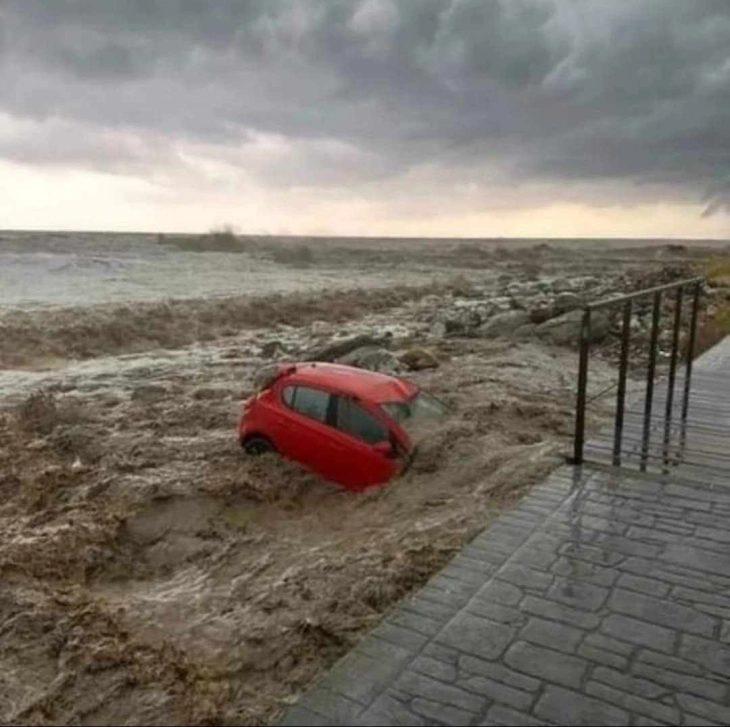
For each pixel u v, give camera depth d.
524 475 7.76
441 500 7.76
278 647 5.10
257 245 118.00
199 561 7.35
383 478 8.78
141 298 36.22
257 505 8.65
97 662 5.25
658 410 9.30
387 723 3.38
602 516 5.84
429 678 3.72
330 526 7.98
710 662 3.89
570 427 10.94
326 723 3.37
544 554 5.16
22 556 7.32
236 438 11.25
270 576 6.62
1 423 13.09
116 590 6.88
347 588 5.70
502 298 30.88
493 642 4.05
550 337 20.56
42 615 6.12
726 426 8.42
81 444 11.30
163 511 8.48
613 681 3.72
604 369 16.53
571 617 4.32
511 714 3.46
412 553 6.12
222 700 4.54
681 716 3.47
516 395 13.53
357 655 3.92
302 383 9.59
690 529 5.58
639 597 4.56
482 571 4.90
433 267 87.38
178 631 5.65
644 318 20.72
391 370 16.27
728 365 12.92
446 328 22.88
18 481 9.96
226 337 27.11
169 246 112.88
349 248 130.75
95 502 8.83
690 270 34.19
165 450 10.85
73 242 106.88
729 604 4.50
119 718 4.57
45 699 4.91
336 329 26.97
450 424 10.15
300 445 9.39
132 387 16.80
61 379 18.23
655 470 6.91
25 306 30.58
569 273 69.25
